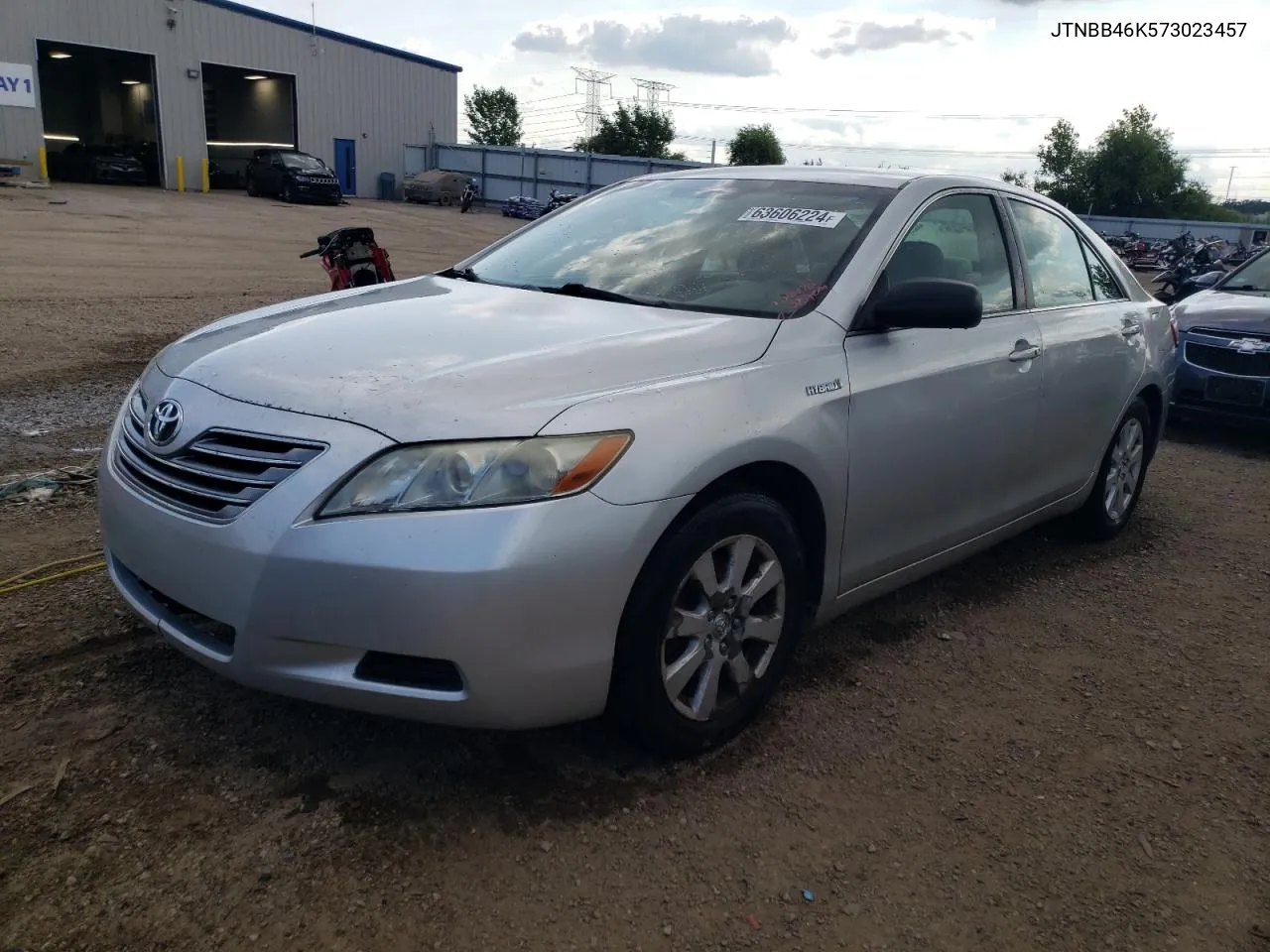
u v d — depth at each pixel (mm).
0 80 30391
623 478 2410
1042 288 4152
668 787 2682
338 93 39875
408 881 2279
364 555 2252
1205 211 71750
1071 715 3238
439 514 2262
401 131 42750
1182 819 2719
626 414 2484
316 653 2338
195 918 2131
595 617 2404
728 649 2793
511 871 2334
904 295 3041
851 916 2275
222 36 35438
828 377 2973
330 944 2088
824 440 2916
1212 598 4305
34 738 2721
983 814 2684
